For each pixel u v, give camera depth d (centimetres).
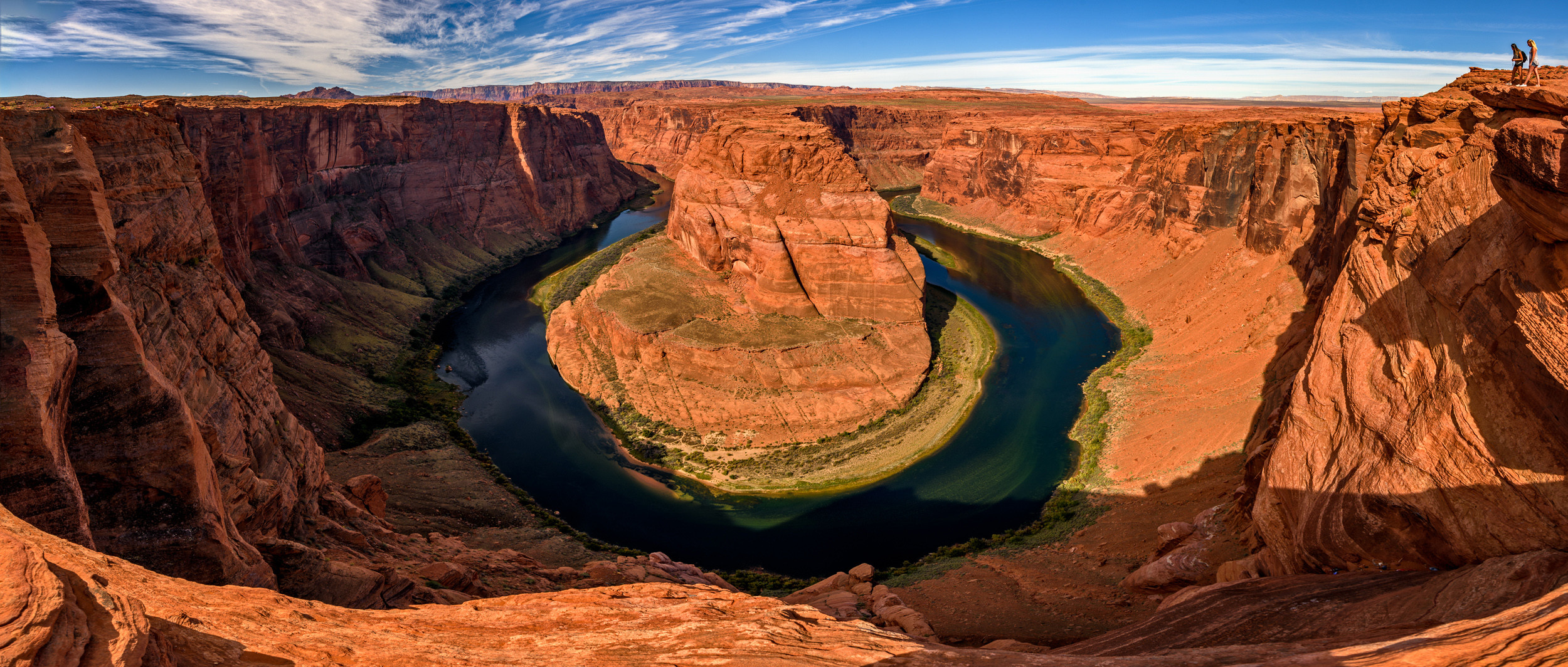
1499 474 1577
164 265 2497
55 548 1054
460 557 3180
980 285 10644
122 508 1820
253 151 7181
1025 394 6694
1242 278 7519
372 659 1088
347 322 7794
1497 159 1580
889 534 4594
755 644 1377
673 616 1652
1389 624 1444
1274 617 1714
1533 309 1521
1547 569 1343
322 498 3122
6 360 1517
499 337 8575
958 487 5125
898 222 16312
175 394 1928
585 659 1237
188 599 1141
